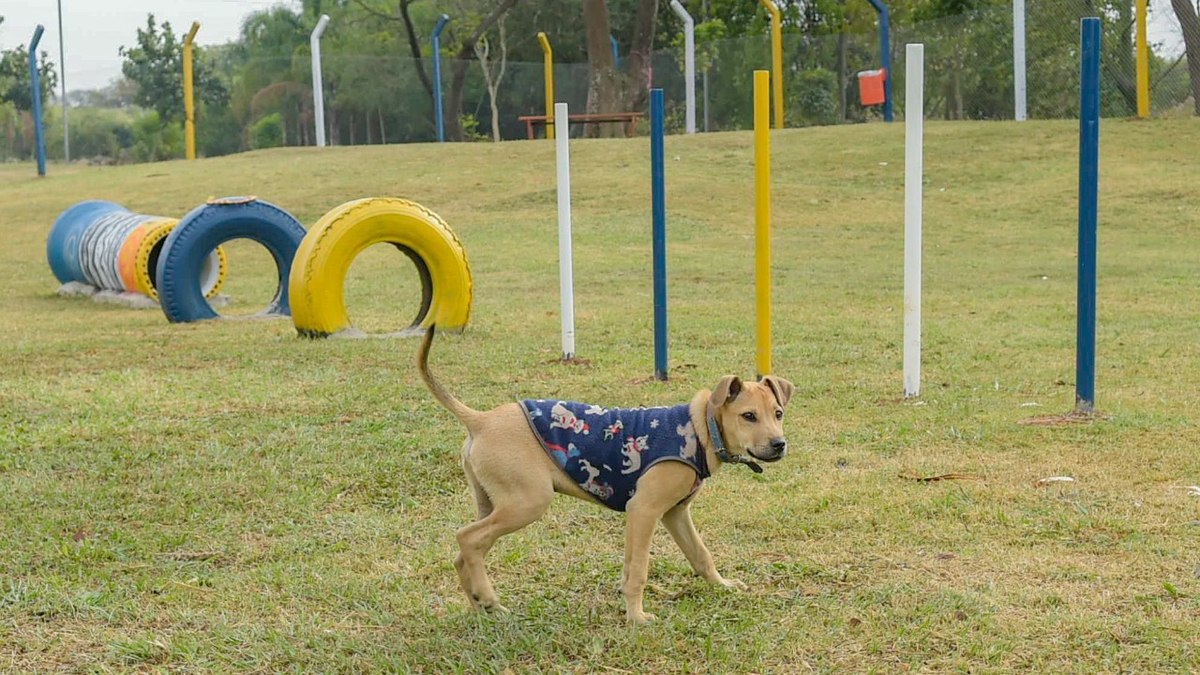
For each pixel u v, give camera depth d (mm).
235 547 6309
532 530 6402
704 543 6156
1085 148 8328
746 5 48156
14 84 50719
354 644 5000
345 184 28500
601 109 38188
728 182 27047
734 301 15648
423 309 13539
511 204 26000
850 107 38625
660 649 4859
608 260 20016
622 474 5129
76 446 8273
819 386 9945
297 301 12898
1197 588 5355
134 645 4980
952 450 7840
